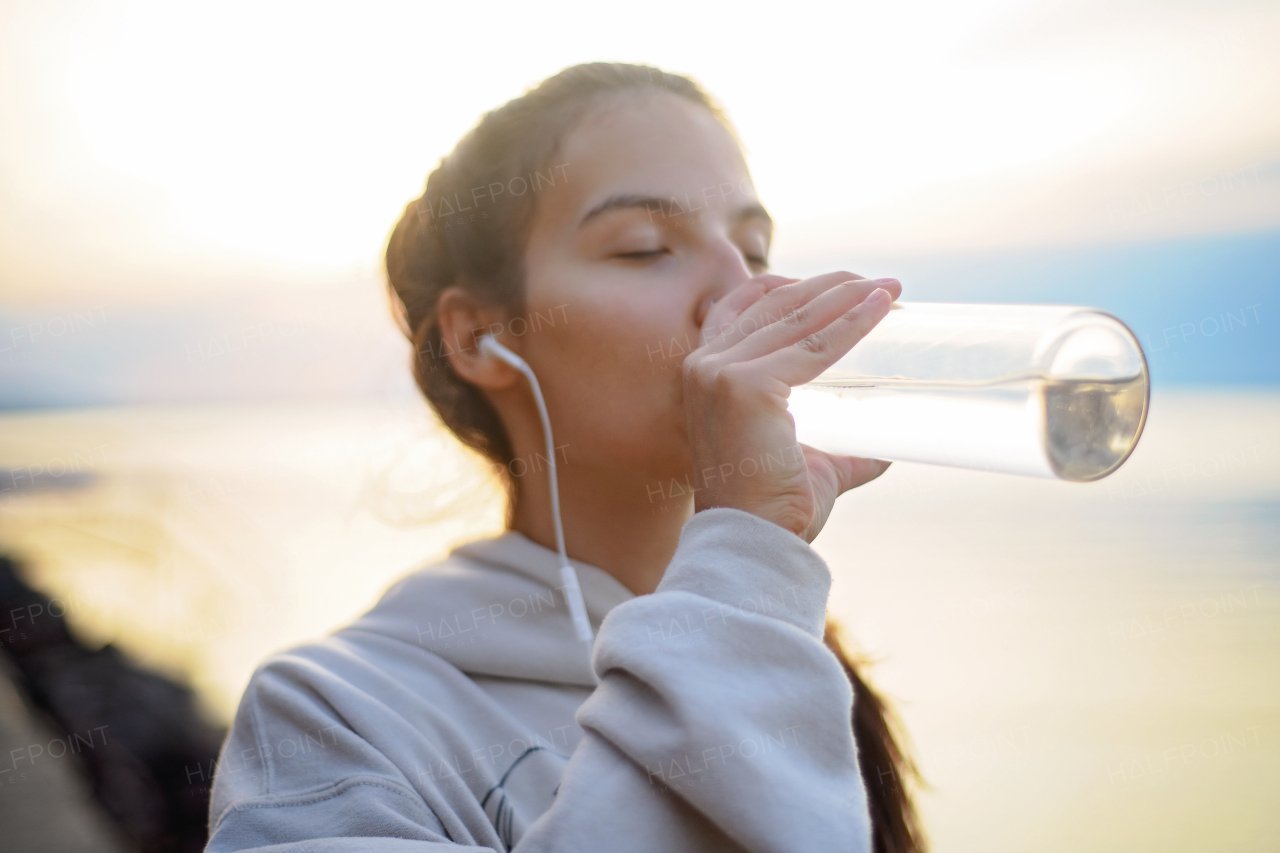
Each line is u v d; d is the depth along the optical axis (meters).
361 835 0.56
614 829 0.49
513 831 0.64
